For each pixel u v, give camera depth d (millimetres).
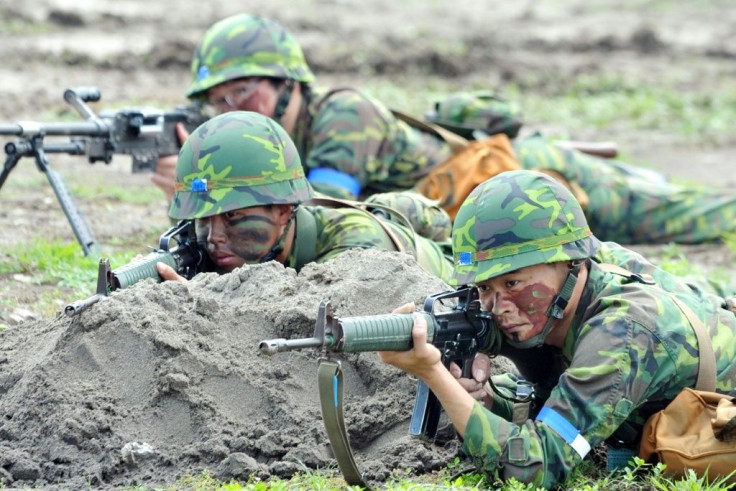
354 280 17297
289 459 15461
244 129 18250
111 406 15883
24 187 34906
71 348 16453
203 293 17312
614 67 63875
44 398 16000
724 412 14695
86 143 27234
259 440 15641
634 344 14883
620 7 80188
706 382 15445
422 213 22312
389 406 16297
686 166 46031
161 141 28188
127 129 27484
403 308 14641
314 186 27297
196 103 28641
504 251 14781
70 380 16188
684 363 15289
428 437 15898
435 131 29422
